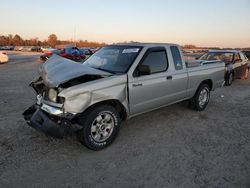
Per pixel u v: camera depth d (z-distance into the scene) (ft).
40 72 13.61
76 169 10.67
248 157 12.05
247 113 19.80
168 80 15.90
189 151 12.62
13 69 51.01
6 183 9.52
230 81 34.55
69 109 11.09
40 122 11.94
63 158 11.59
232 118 18.35
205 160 11.67
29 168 10.63
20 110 18.86
